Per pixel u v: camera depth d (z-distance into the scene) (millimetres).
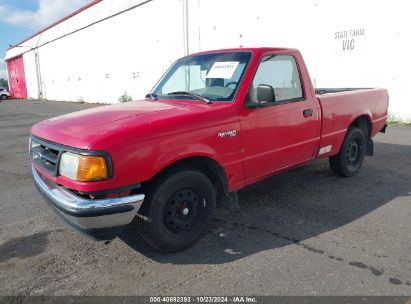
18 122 15750
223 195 3734
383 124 6113
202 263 3193
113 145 2793
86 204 2777
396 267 3023
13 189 5543
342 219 3992
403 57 9898
